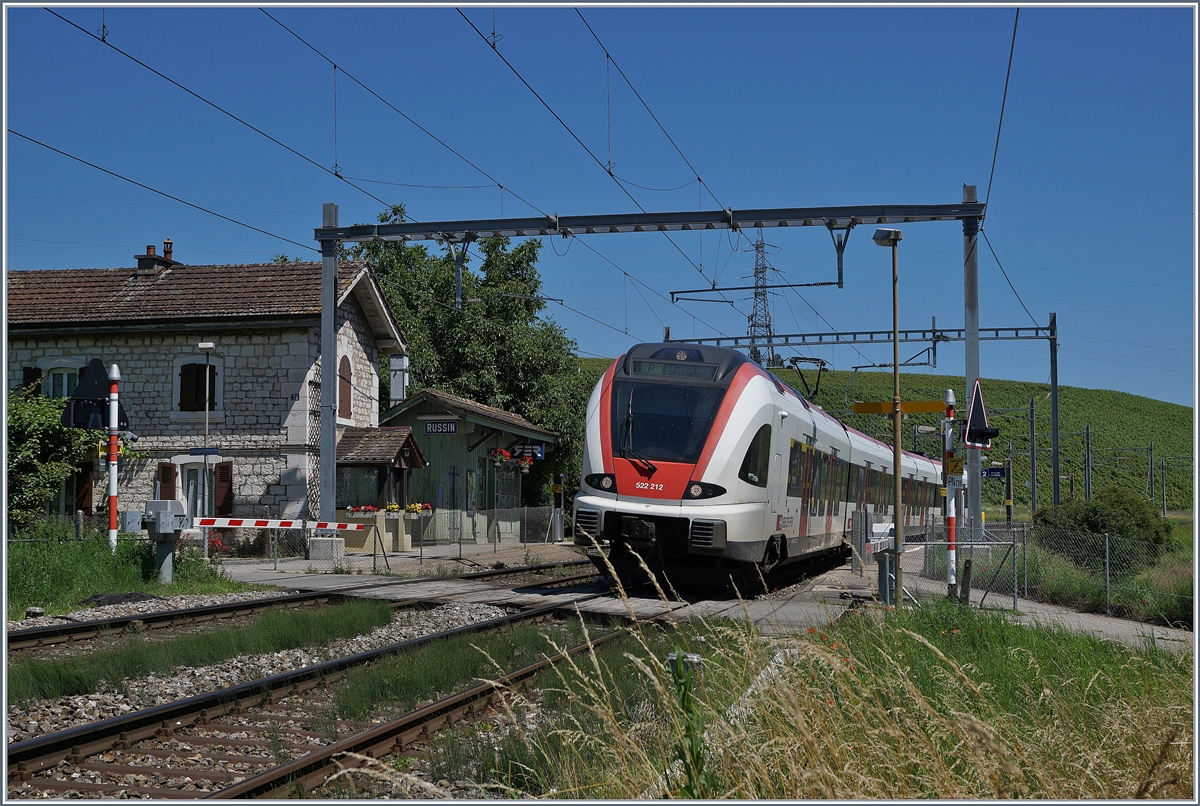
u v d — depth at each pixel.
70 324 27.17
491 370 37.75
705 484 15.34
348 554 25.31
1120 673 7.56
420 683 8.15
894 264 15.05
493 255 40.78
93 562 15.31
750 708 5.29
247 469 26.75
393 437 27.16
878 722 5.16
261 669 9.22
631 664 8.50
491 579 19.88
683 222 21.44
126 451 26.55
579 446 39.31
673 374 16.27
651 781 4.64
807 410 20.14
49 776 5.85
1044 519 29.94
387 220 40.31
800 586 18.56
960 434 20.00
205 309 27.17
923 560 19.50
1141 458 92.31
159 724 6.81
